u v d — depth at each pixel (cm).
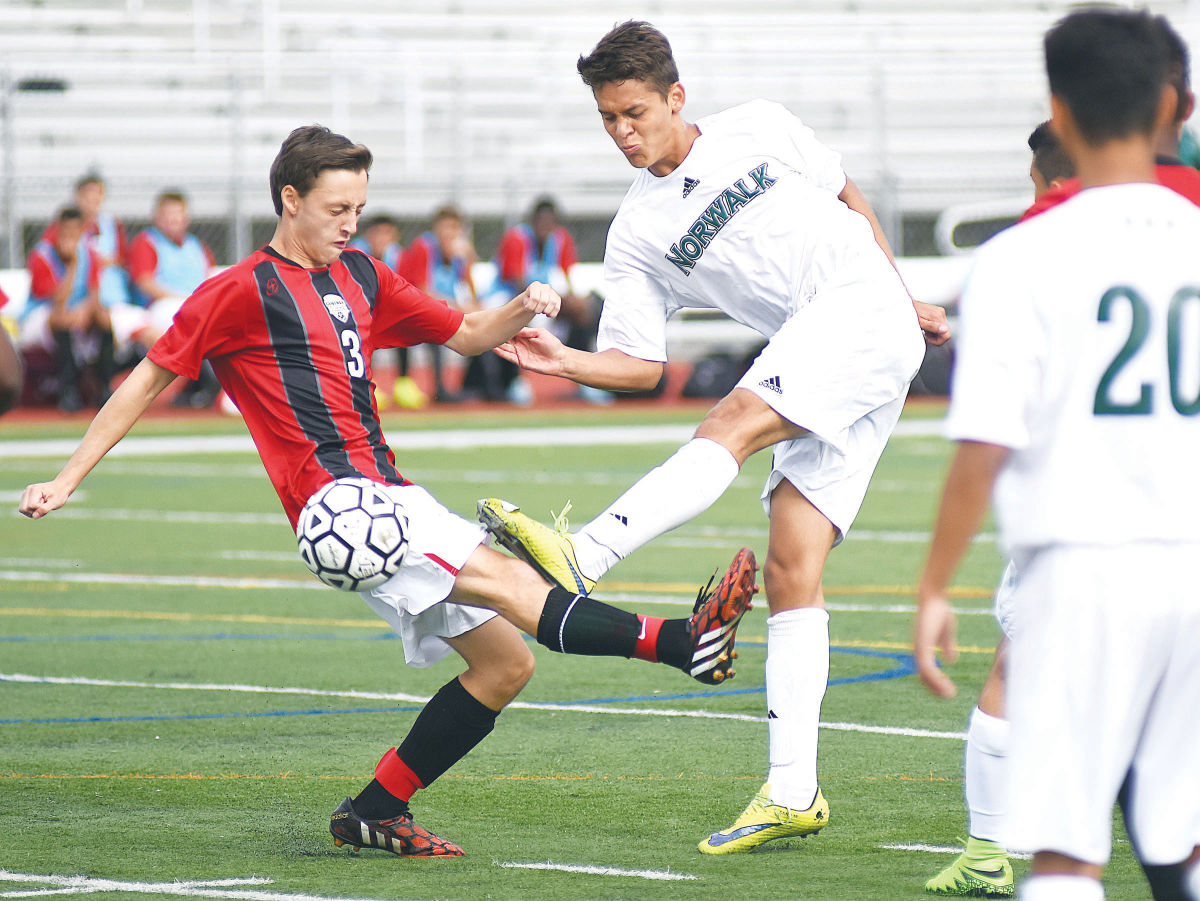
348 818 1480
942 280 7081
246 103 9319
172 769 1828
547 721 2078
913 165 9738
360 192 1460
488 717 1485
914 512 4269
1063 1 10575
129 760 1870
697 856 1480
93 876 1405
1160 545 920
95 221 6631
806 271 1603
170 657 2527
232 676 2383
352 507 1395
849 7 10538
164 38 9488
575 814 1636
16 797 1705
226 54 8744
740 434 1523
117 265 6675
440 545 1419
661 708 2156
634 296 1706
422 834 1484
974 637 2614
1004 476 962
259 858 1473
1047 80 978
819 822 1504
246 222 7762
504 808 1662
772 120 1662
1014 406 927
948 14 10556
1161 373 925
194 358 1445
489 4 10194
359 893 1353
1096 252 932
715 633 1402
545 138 9738
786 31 10112
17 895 1341
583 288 7150
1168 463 923
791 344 1541
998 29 10275
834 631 2677
